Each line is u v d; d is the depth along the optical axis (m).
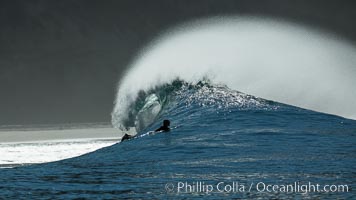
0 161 173.75
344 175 69.94
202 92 138.50
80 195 64.38
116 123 149.00
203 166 78.38
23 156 198.88
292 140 95.25
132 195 63.59
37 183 72.69
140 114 144.12
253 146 91.00
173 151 91.19
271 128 106.00
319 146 90.00
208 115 121.00
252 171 73.75
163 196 62.69
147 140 103.94
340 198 59.47
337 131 103.06
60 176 77.44
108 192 65.56
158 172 76.44
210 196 62.00
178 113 126.94
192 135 103.31
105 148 103.50
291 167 75.44
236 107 125.69
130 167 81.81
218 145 92.94
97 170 81.25
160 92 145.12
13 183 73.00
